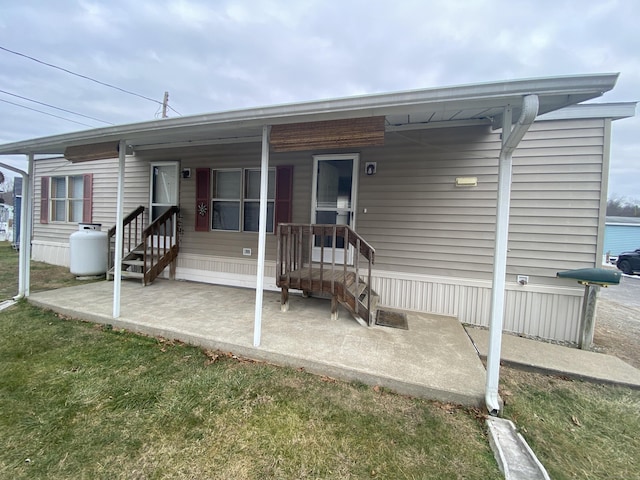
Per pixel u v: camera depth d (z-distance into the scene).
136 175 6.05
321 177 4.61
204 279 5.52
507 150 2.08
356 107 2.27
